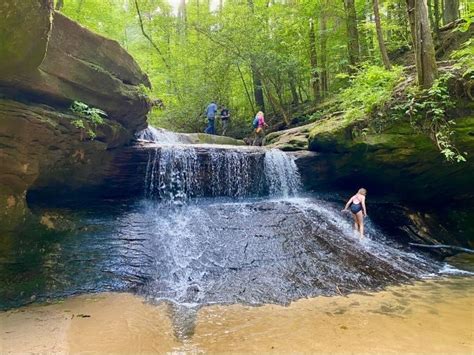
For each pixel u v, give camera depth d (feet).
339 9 53.21
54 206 26.27
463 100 29.96
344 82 53.98
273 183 35.81
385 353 14.02
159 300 19.51
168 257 23.58
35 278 20.75
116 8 69.56
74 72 24.02
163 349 14.42
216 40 57.82
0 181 20.30
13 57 17.95
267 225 28.02
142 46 77.46
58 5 45.16
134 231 25.88
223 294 20.08
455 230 34.60
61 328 16.21
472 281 23.45
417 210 35.55
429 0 47.44
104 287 20.99
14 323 16.67
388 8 51.60
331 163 35.27
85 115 24.93
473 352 14.08
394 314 17.90
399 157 32.04
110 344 14.79
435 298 20.18
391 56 50.14
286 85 61.57
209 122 58.13
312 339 15.24
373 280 22.76
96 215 27.25
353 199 29.94
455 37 40.78
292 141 39.32
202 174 33.47
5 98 19.94
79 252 23.17
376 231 31.07
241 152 34.94
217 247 24.85
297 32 54.85
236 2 62.49
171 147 32.42
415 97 30.45
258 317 17.52
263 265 23.31
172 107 65.26
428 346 14.58
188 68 65.82
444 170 32.68
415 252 29.14
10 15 16.29
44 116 21.26
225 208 30.50
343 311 18.29
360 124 33.24
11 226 21.13
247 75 67.67
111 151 29.68
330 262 24.34
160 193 31.86
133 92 29.43
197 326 16.55
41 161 22.00
